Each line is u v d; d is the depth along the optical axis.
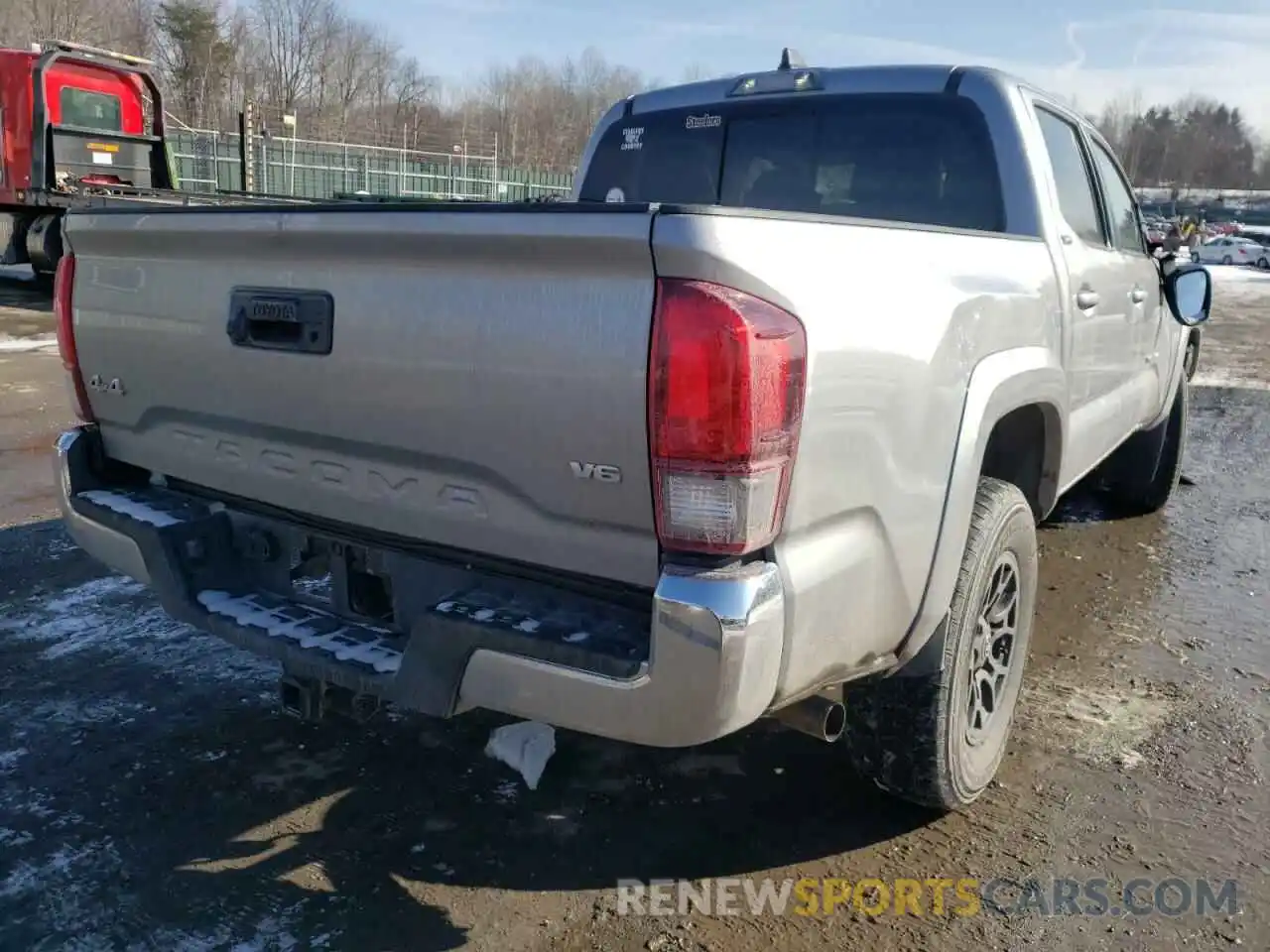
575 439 2.12
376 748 3.44
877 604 2.41
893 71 3.83
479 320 2.20
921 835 3.02
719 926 2.63
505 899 2.71
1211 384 12.19
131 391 3.03
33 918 2.60
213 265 2.68
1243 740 3.62
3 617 4.39
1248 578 5.30
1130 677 4.10
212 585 2.89
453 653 2.26
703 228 1.94
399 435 2.40
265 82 64.75
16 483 6.23
